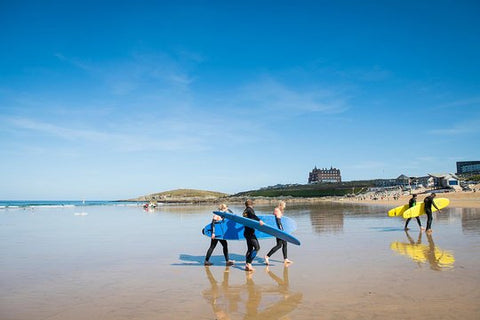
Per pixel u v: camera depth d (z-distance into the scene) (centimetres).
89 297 628
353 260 877
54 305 585
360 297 573
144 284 714
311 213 2998
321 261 883
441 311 496
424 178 8962
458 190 6619
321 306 539
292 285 668
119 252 1129
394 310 507
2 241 1434
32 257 1048
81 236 1605
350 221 2055
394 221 1983
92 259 1006
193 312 536
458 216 2100
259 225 795
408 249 1010
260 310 535
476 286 609
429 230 1360
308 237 1359
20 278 780
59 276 796
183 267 880
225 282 715
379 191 9662
